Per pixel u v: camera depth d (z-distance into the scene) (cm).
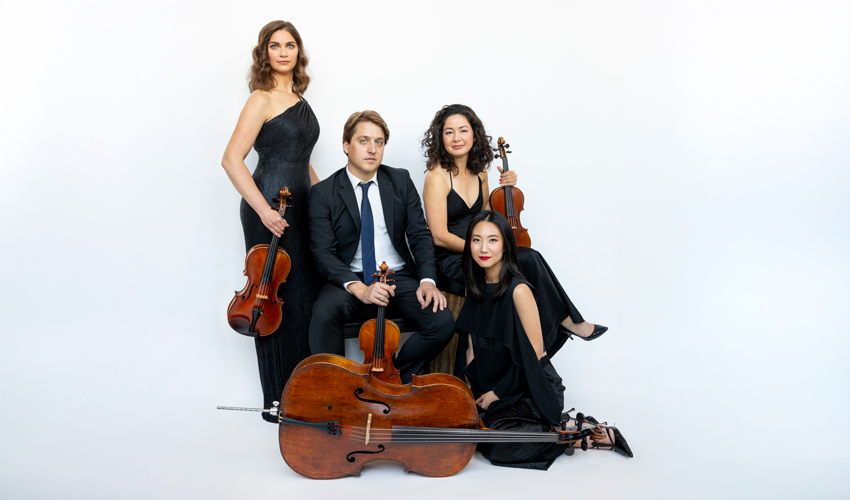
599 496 222
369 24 370
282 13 363
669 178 393
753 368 350
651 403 318
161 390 341
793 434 281
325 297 287
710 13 388
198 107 365
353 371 231
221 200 367
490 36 378
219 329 368
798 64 390
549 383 259
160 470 248
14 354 361
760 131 393
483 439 233
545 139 385
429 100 375
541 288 296
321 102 367
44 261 372
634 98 389
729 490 228
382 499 218
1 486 233
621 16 386
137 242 370
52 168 369
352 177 301
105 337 369
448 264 321
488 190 350
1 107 365
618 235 392
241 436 289
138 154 368
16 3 362
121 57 364
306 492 226
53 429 290
